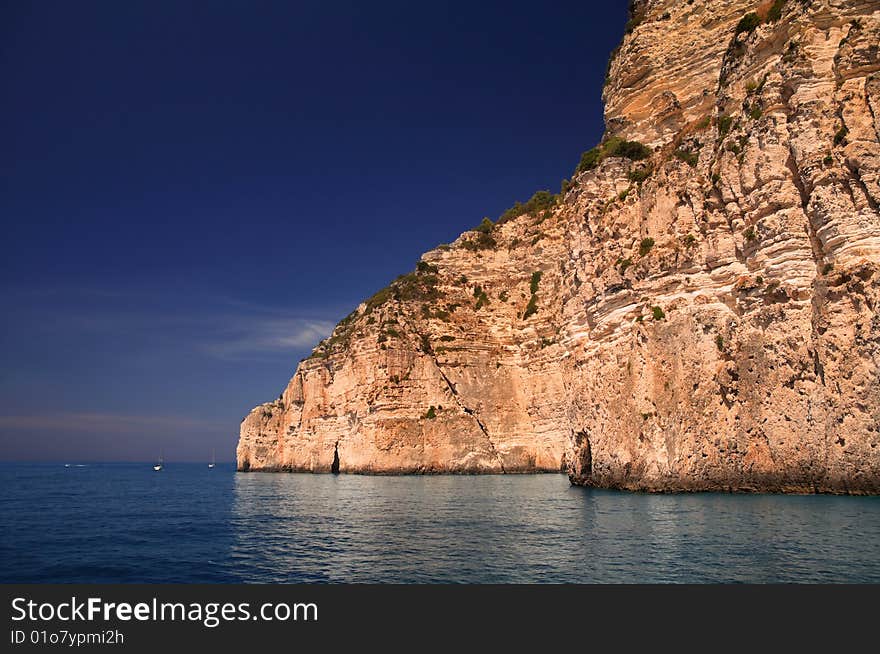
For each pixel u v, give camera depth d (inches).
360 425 2893.7
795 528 728.3
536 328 2847.0
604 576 560.1
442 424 2787.9
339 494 1739.7
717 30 1925.4
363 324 3154.5
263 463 4055.1
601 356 1513.3
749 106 1231.5
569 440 1724.9
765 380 1143.0
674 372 1296.8
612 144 1899.6
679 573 553.0
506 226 3233.3
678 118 1941.4
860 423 987.3
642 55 2044.8
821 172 1076.5
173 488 2578.7
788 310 1111.0
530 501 1285.7
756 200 1187.9
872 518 778.2
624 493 1339.8
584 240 1664.6
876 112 1033.5
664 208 1406.3
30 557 769.6
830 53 1123.3
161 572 664.4
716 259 1262.3
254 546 824.3
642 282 1413.6
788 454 1099.3
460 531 878.4
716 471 1202.6
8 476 4554.6
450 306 3038.9
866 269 988.6
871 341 974.4
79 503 1718.8
